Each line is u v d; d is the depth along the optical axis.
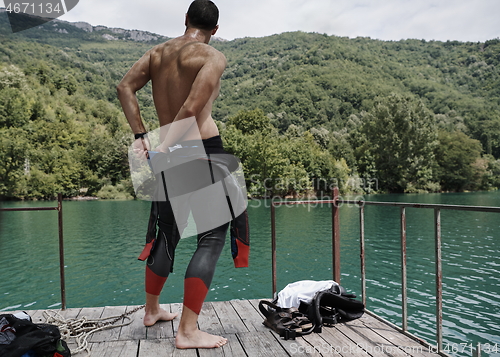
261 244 9.12
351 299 2.00
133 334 1.83
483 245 8.73
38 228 13.02
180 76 1.61
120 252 8.34
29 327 1.42
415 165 43.03
